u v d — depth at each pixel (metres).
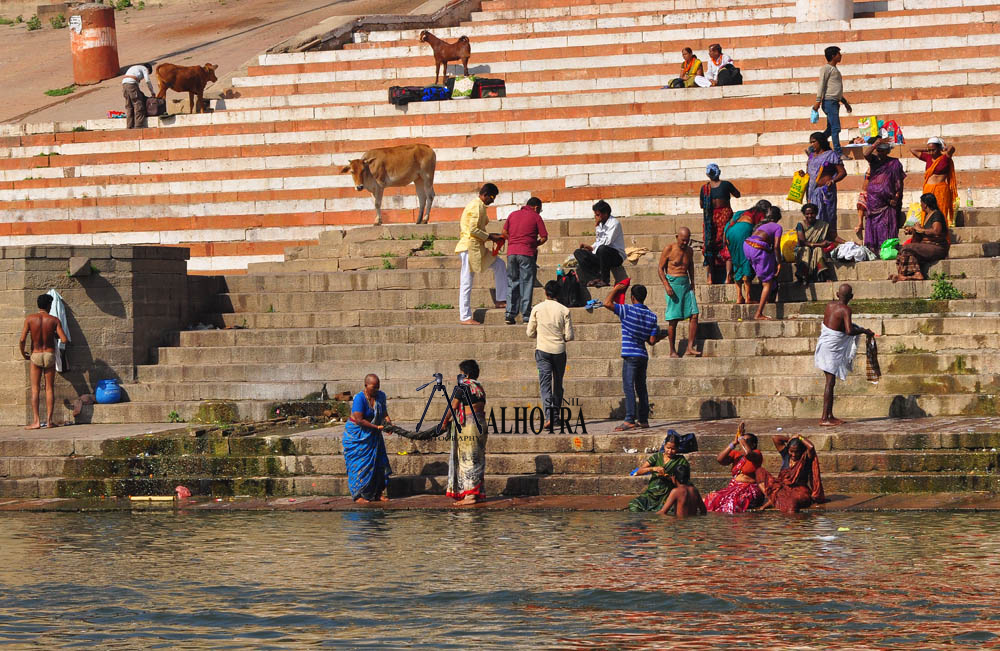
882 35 81.38
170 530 37.47
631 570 30.45
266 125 80.00
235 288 61.31
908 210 60.31
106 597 29.28
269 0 121.12
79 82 99.06
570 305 55.56
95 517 40.31
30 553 34.19
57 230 76.38
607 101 76.50
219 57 99.69
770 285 52.53
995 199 62.66
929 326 50.22
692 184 68.94
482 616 27.02
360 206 74.06
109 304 54.97
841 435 41.72
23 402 53.38
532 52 84.88
